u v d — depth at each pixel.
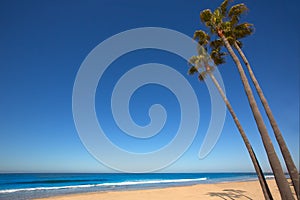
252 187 26.42
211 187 25.23
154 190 21.59
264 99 9.52
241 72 10.25
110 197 17.22
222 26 12.16
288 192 8.10
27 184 40.91
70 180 54.88
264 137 8.85
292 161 8.45
